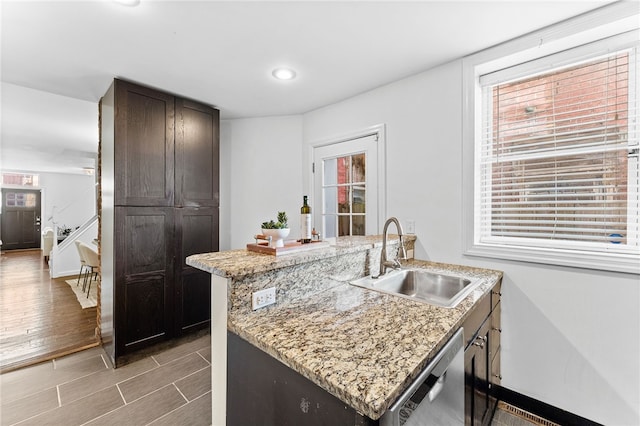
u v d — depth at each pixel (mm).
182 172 2703
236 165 3477
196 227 2805
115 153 2291
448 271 1955
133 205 2381
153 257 2498
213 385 1309
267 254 1459
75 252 5703
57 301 3990
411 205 2354
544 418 1790
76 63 2092
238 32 1754
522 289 1863
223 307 1204
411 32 1771
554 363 1759
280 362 945
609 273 1590
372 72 2285
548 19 1646
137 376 2195
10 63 2092
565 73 1821
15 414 1799
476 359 1376
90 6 1500
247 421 1083
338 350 903
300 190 3271
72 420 1749
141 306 2430
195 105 2828
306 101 2881
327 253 1513
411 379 793
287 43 1882
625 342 1552
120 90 2324
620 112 1637
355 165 2795
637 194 1585
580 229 1744
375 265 1936
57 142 4797
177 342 2662
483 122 2105
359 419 717
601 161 1706
